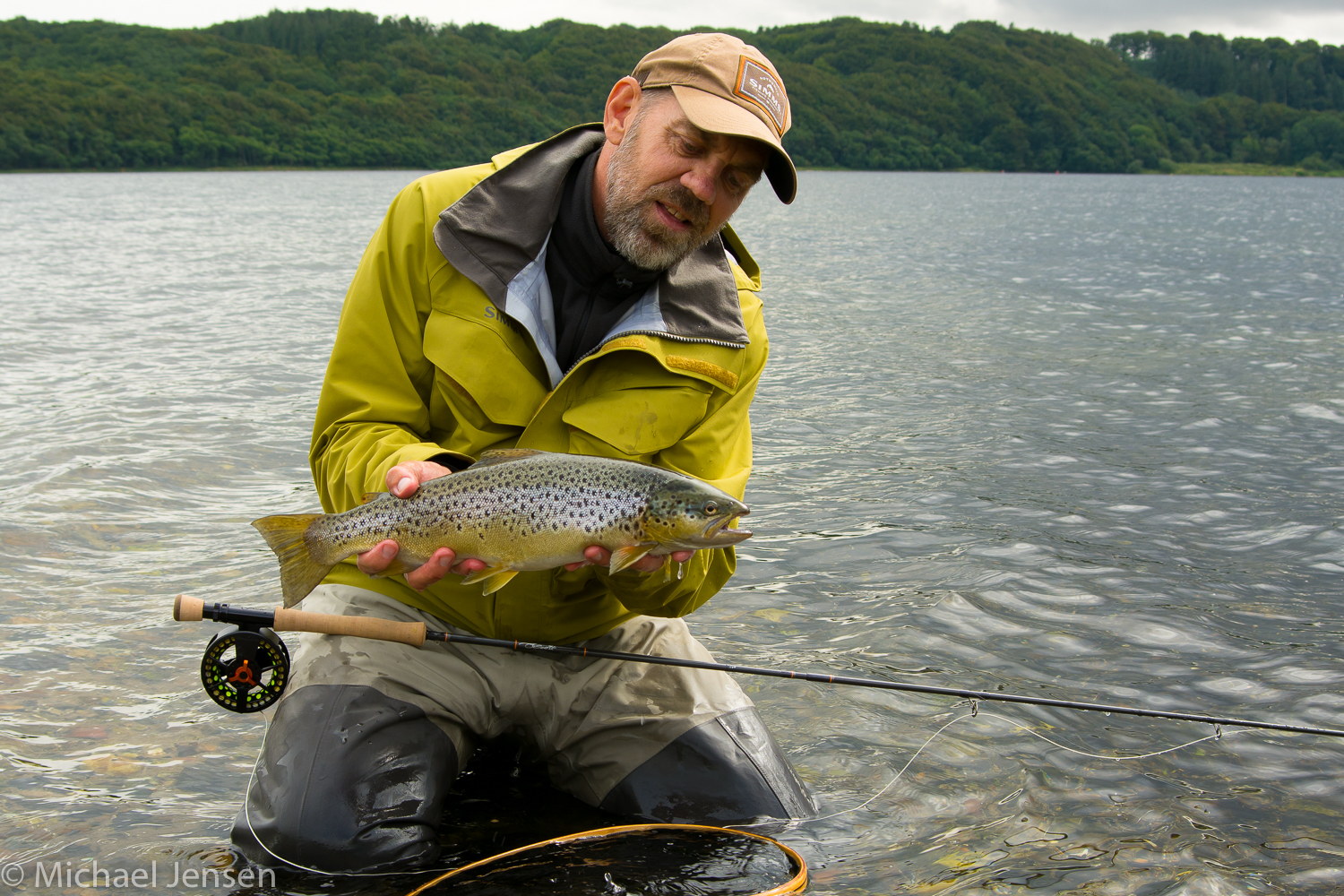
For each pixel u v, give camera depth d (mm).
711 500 2619
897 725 3627
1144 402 9320
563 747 3135
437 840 2824
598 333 3023
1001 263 25000
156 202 52562
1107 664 4199
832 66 174500
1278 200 75750
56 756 3186
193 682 3729
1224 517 6117
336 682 2857
